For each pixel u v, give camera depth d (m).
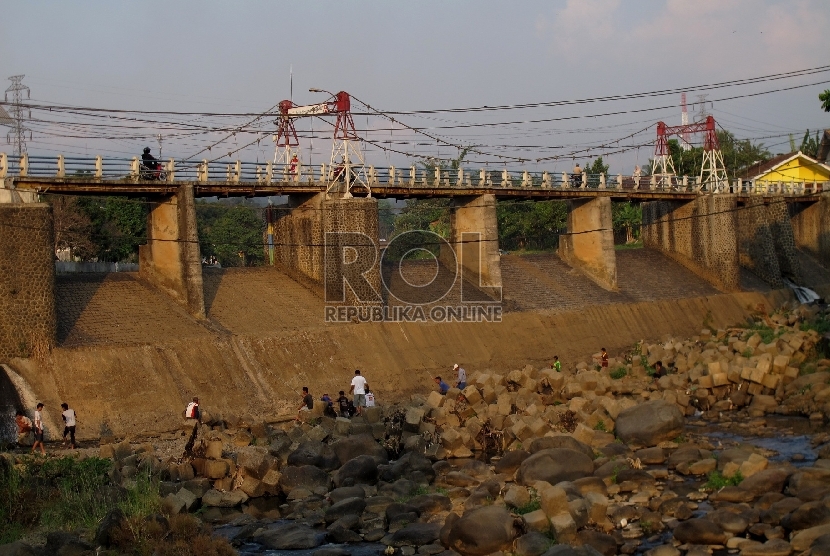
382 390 50.94
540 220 104.62
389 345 54.78
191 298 50.38
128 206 76.62
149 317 48.62
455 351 57.53
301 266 59.44
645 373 56.41
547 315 65.50
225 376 46.38
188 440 36.41
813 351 56.66
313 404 44.16
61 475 31.55
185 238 50.59
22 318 41.72
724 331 68.50
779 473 30.23
